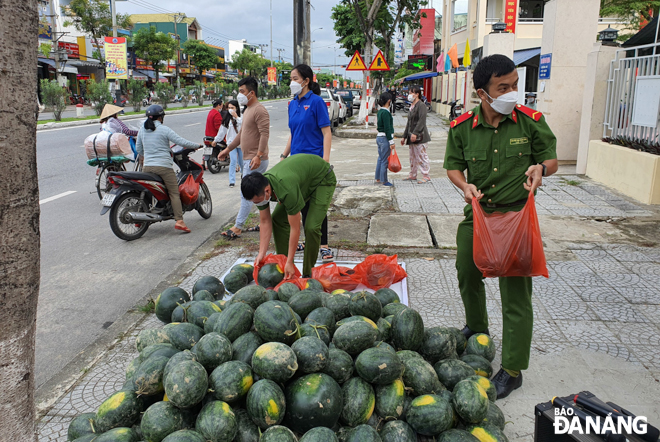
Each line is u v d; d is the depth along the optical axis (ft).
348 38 96.58
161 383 8.64
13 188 5.11
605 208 23.73
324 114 17.08
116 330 13.60
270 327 9.33
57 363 12.19
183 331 10.07
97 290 16.57
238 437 7.98
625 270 16.39
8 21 4.76
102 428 8.34
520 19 77.25
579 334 12.47
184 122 82.69
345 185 31.24
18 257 5.29
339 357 8.96
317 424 8.04
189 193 23.29
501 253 9.30
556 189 27.71
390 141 29.73
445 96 98.48
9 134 4.97
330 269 14.58
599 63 29.63
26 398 5.77
